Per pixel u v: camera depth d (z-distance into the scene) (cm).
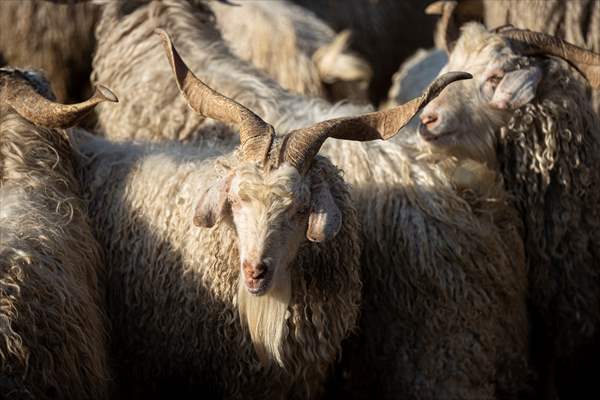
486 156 1215
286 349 1062
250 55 1494
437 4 1407
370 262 1167
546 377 1282
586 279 1269
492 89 1210
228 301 1071
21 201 1081
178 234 1106
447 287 1155
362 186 1175
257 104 1288
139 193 1143
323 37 1579
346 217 1051
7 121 1139
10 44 1511
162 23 1406
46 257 1038
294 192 987
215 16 1497
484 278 1174
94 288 1108
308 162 1005
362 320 1180
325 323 1068
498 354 1197
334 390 1202
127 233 1138
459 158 1202
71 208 1114
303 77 1482
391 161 1186
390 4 1873
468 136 1199
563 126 1238
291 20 1558
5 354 974
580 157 1252
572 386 1300
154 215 1126
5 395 970
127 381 1149
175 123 1313
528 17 1435
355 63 1484
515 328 1216
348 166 1184
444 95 1195
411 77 1596
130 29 1418
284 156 1001
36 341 995
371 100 1844
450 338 1164
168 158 1164
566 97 1241
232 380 1094
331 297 1062
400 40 1892
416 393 1170
